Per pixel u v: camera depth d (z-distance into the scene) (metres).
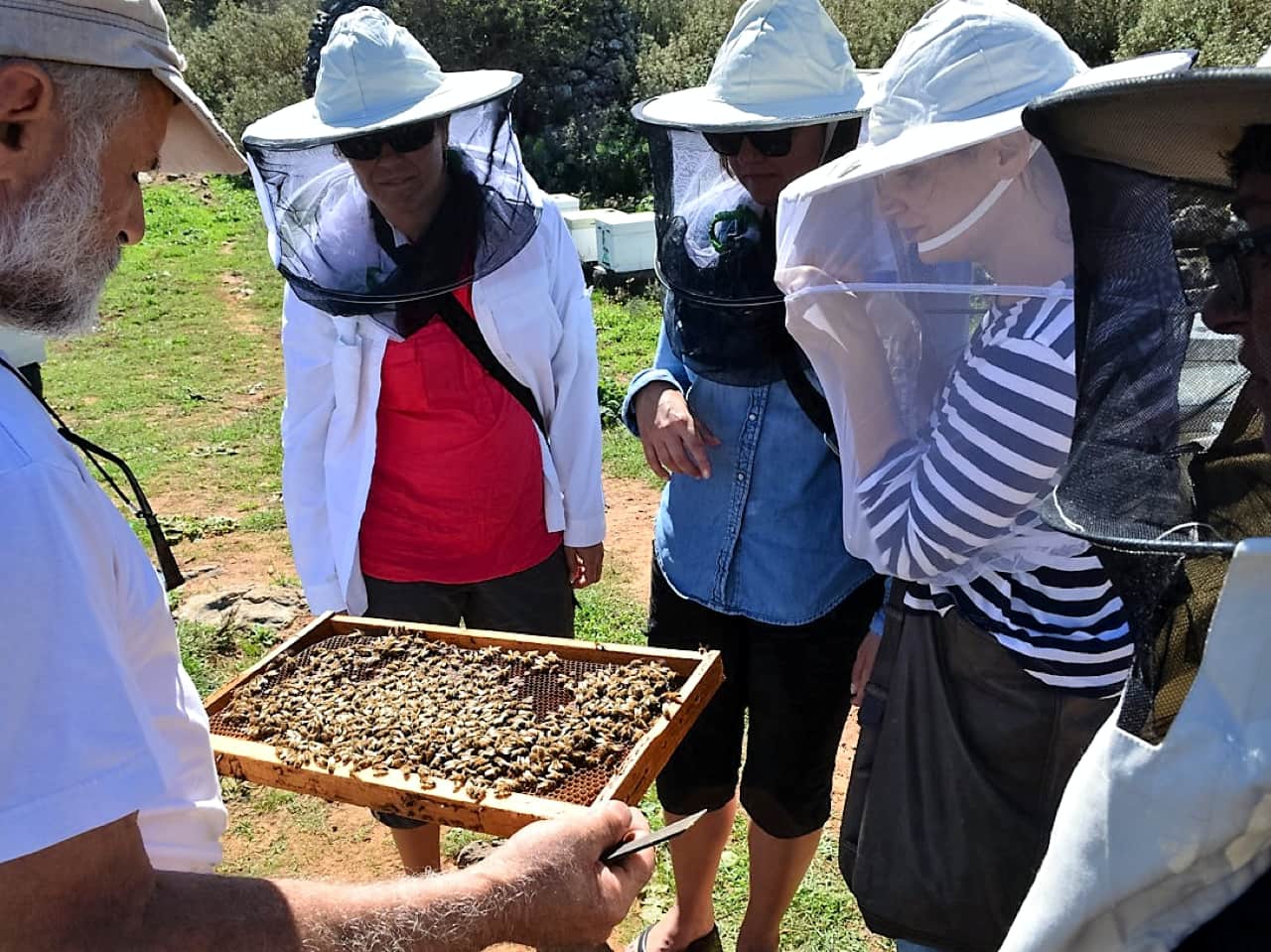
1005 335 1.40
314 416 2.45
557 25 12.37
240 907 1.05
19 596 0.92
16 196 1.05
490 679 1.83
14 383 1.02
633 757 1.53
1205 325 0.87
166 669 1.18
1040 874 1.02
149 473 6.24
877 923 1.67
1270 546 0.77
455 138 2.29
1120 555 0.94
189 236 12.47
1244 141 0.81
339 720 1.72
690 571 2.25
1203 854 0.86
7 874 0.91
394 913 1.12
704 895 2.45
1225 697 0.83
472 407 2.41
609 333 7.73
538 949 1.27
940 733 1.56
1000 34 1.40
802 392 1.97
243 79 16.58
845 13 10.27
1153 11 8.16
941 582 1.56
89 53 1.04
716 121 1.90
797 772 2.24
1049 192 1.34
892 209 1.45
